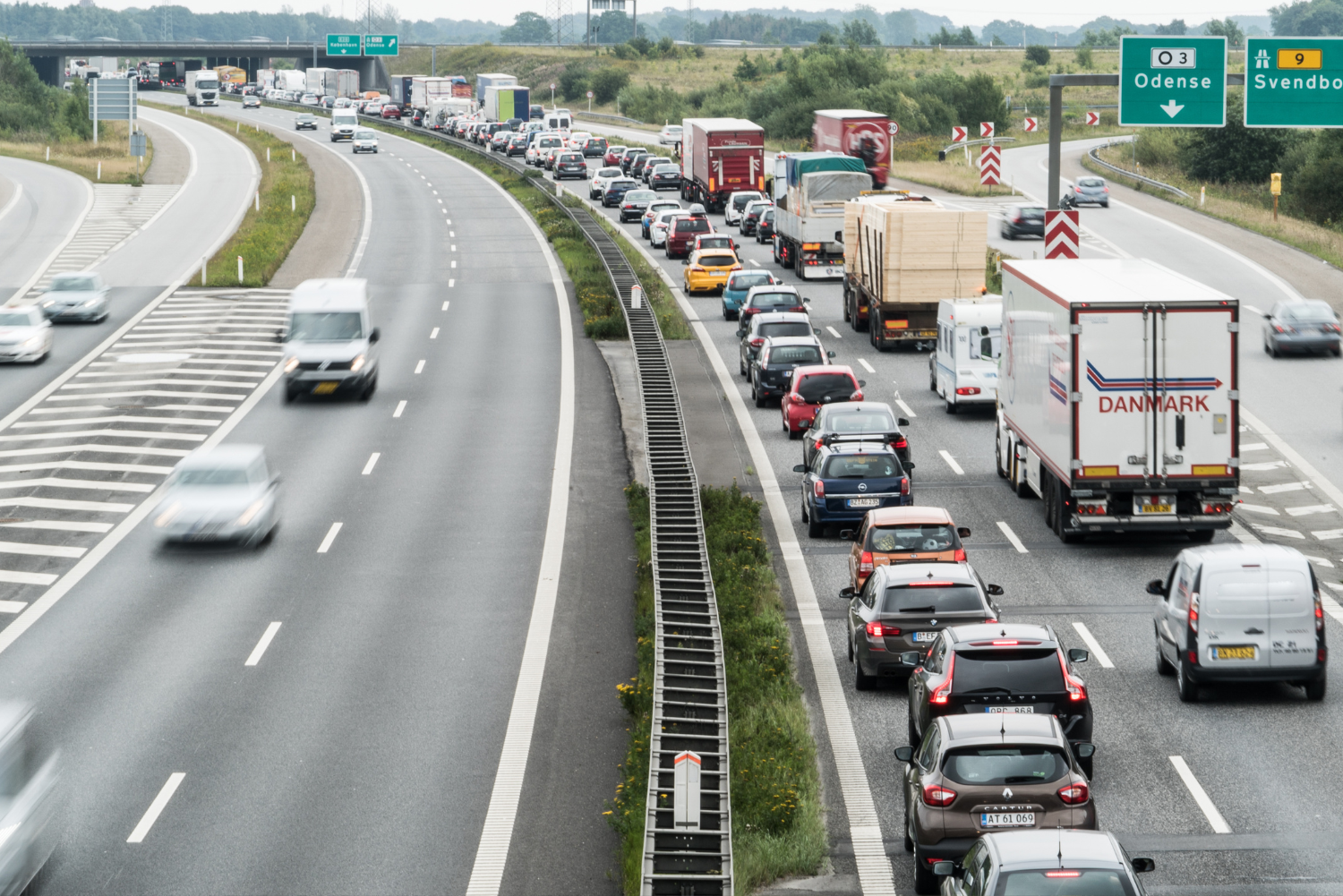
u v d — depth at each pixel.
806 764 26.97
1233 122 141.50
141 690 31.61
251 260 96.44
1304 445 52.44
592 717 30.28
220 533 42.25
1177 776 25.98
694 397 62.31
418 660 33.59
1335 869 22.06
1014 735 21.30
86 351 73.56
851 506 42.56
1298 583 29.11
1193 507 39.09
